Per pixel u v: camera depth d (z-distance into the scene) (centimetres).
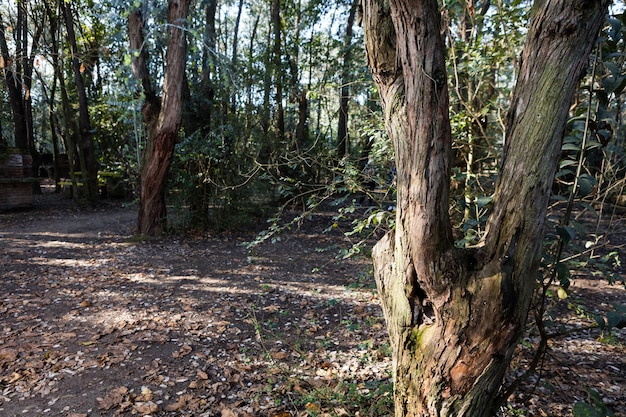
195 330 361
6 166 1021
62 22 1212
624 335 333
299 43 1060
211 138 771
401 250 127
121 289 468
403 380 137
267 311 408
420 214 118
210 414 242
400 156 124
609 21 127
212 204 806
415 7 111
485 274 115
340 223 855
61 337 342
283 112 1005
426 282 121
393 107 128
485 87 318
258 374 288
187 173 754
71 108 1203
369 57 134
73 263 570
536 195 109
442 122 115
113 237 739
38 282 482
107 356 309
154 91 741
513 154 111
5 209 1020
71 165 1165
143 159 735
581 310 307
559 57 103
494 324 114
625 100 272
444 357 123
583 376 273
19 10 1157
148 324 372
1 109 1538
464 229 153
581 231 133
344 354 315
